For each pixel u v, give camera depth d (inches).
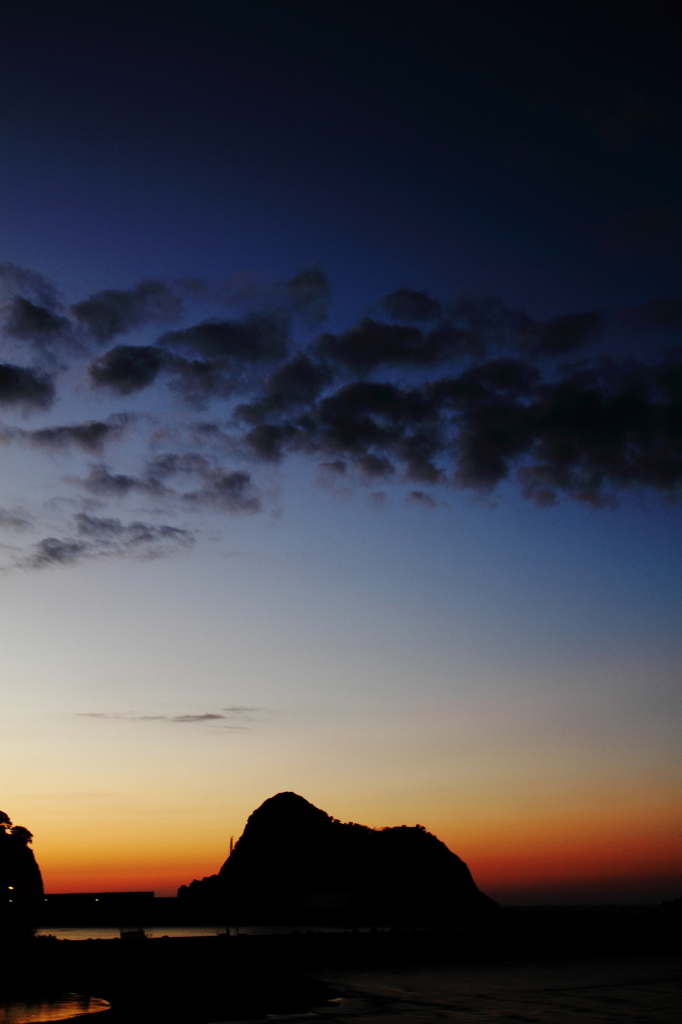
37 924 5713.6
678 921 4813.0
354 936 3673.7
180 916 6815.9
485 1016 1705.2
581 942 3951.8
